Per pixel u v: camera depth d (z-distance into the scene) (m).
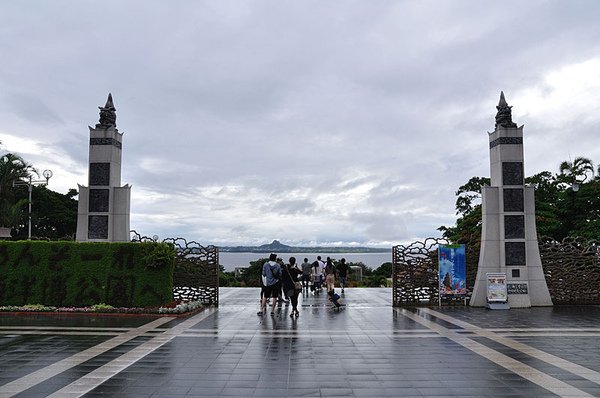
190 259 17.94
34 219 39.47
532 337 11.41
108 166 17.83
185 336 11.52
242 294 23.72
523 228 17.98
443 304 18.23
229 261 158.38
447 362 8.79
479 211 30.38
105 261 16.91
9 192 36.78
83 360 8.89
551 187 33.91
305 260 25.11
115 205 17.86
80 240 17.61
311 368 8.34
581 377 7.71
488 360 8.95
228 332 12.14
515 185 18.05
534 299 17.91
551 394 6.81
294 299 15.31
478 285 17.98
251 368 8.34
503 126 18.23
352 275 36.75
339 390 7.02
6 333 11.93
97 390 6.99
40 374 7.87
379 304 19.06
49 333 11.93
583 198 30.66
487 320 14.38
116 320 14.36
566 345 10.41
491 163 18.94
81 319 14.59
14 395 6.73
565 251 18.59
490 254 18.05
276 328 12.80
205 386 7.22
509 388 7.11
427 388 7.12
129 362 8.74
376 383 7.40
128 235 17.86
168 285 16.77
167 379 7.60
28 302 16.67
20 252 17.02
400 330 12.48
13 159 36.84
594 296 18.39
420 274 18.36
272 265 15.47
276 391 6.97
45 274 16.86
